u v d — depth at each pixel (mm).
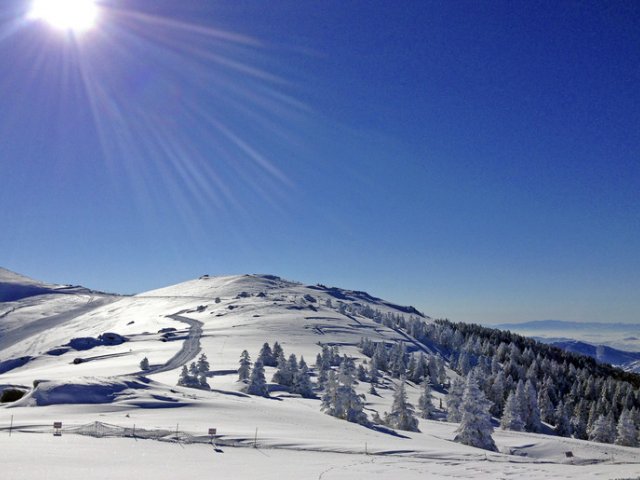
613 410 124938
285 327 182875
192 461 26953
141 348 147500
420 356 138750
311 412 56688
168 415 42438
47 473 21906
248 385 75938
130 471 23453
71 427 33844
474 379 54281
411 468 29672
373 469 28156
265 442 34031
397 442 41906
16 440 29047
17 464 23094
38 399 43844
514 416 77938
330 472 26281
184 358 125375
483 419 52375
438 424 70062
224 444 32750
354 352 154375
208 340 156750
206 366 81875
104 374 99750
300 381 88125
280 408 54938
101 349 155625
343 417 57688
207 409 46531
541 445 56188
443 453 36094
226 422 41344
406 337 199625
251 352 134875
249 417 45625
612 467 38406
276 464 27734
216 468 25516
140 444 30500
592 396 146875
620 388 144625
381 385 111250
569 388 163375
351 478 25000
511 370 158250
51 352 157375
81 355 147750
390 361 141750
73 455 25938
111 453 27266
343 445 35312
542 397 118062
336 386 59719
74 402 44250
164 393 51062
